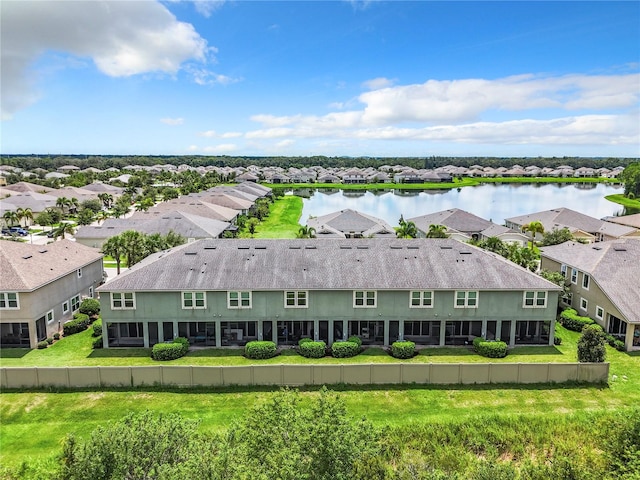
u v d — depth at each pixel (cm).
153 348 3319
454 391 2852
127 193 13500
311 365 2888
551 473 1855
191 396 2797
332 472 1538
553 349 3522
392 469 1970
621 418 2052
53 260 4034
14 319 3484
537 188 19675
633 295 3634
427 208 12750
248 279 3512
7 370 2842
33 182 14812
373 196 16312
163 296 3462
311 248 3888
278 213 11331
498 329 3562
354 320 3541
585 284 4056
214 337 3641
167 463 1578
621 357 3350
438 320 3544
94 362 3284
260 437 1705
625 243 4350
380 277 3556
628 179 15050
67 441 1678
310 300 3494
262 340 3569
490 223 7800
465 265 3681
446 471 2056
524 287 3478
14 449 2306
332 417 1680
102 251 5041
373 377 2917
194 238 6762
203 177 19275
